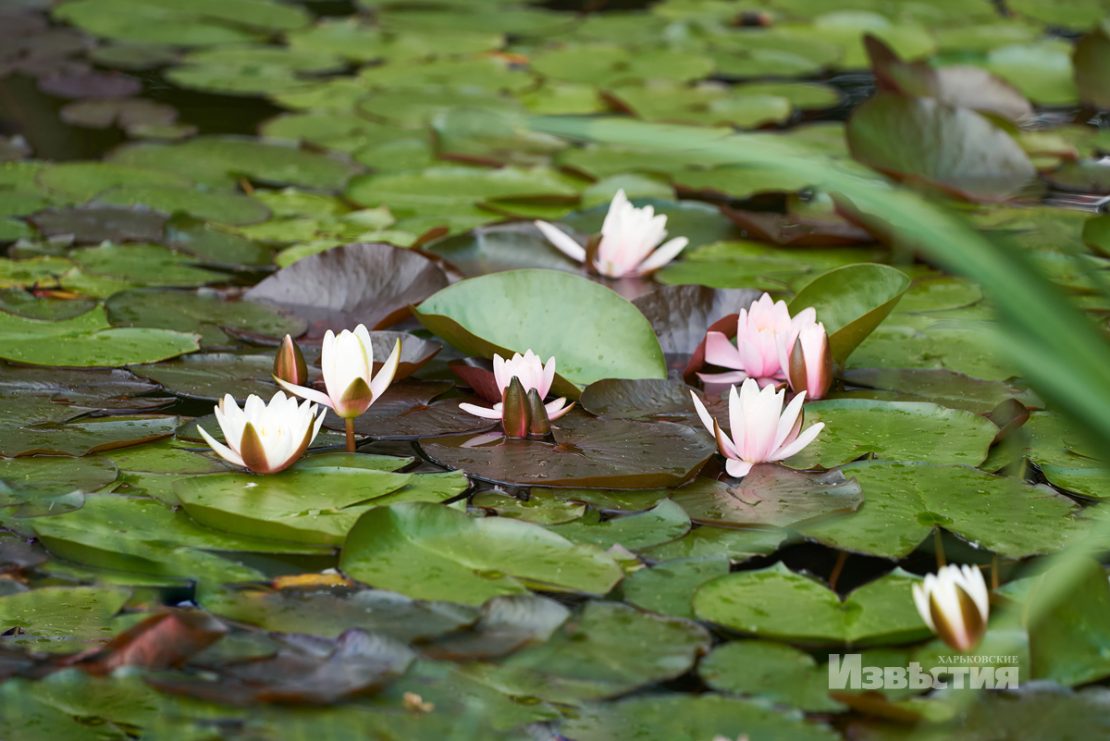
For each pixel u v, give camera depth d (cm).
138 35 621
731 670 393
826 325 433
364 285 445
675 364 436
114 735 387
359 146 498
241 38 629
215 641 394
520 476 412
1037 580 397
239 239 461
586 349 430
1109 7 702
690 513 409
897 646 395
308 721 388
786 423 414
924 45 631
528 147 500
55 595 399
